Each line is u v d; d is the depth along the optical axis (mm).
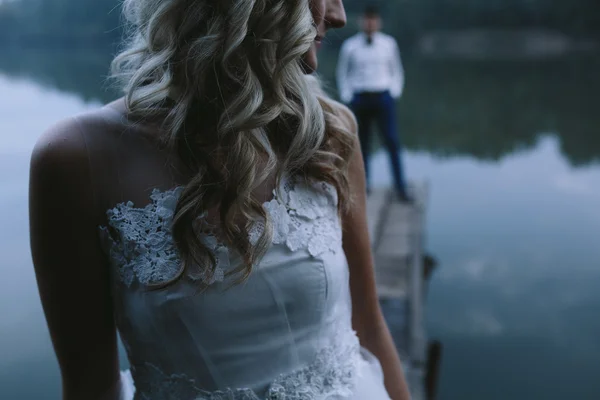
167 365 893
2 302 4699
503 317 6180
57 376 3885
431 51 49281
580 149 15266
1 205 6523
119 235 872
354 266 1067
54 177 841
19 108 10539
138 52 951
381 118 6344
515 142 16297
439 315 6242
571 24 48906
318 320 933
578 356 5340
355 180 1052
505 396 4809
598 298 6527
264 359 899
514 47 49188
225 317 876
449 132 17688
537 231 8812
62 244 865
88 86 12000
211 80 900
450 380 5055
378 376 1044
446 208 10125
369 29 6098
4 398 3574
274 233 900
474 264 7570
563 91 25609
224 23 888
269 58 903
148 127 895
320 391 934
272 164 913
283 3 913
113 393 992
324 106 1030
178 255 864
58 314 907
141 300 874
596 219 9398
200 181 863
